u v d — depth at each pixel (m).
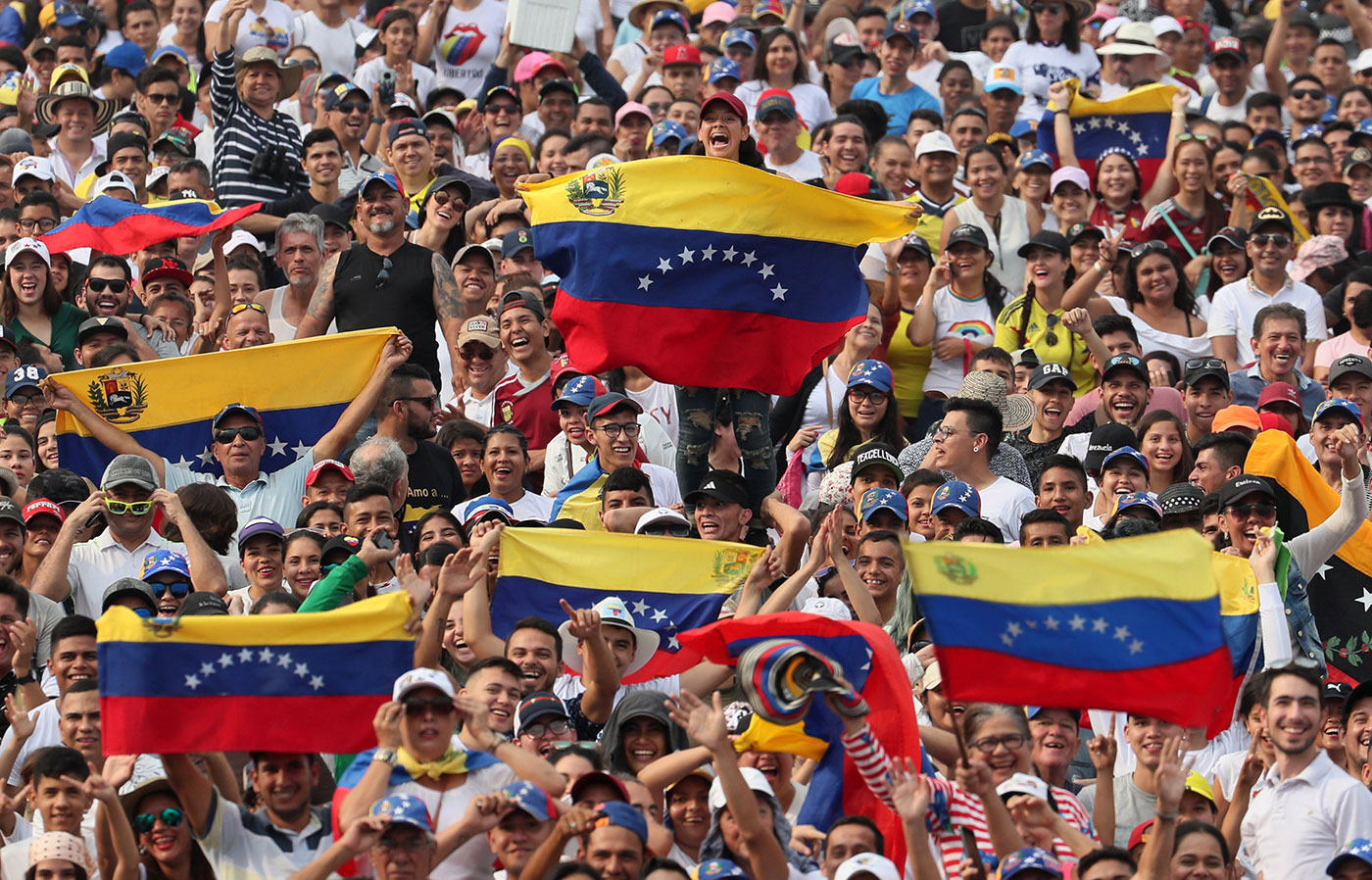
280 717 34.06
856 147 65.81
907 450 49.41
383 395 49.66
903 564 42.91
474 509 45.25
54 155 68.81
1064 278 60.09
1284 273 61.09
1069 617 32.03
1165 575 32.47
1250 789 38.19
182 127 71.50
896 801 31.77
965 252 58.31
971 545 32.25
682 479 45.06
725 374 44.09
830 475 48.16
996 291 58.94
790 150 67.25
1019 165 65.44
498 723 36.16
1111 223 67.81
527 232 58.66
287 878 33.72
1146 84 73.62
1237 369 60.44
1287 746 37.84
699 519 44.88
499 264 58.91
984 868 33.91
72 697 37.47
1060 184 64.75
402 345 49.50
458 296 55.56
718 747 33.06
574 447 50.84
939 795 34.69
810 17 84.00
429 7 78.62
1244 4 91.75
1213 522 46.34
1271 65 82.25
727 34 75.50
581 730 39.06
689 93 72.62
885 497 43.78
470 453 50.03
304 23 77.44
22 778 37.19
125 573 45.50
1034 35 77.00
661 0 81.31
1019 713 36.25
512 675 36.56
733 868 32.75
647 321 44.06
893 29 75.38
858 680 36.31
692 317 44.12
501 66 75.25
